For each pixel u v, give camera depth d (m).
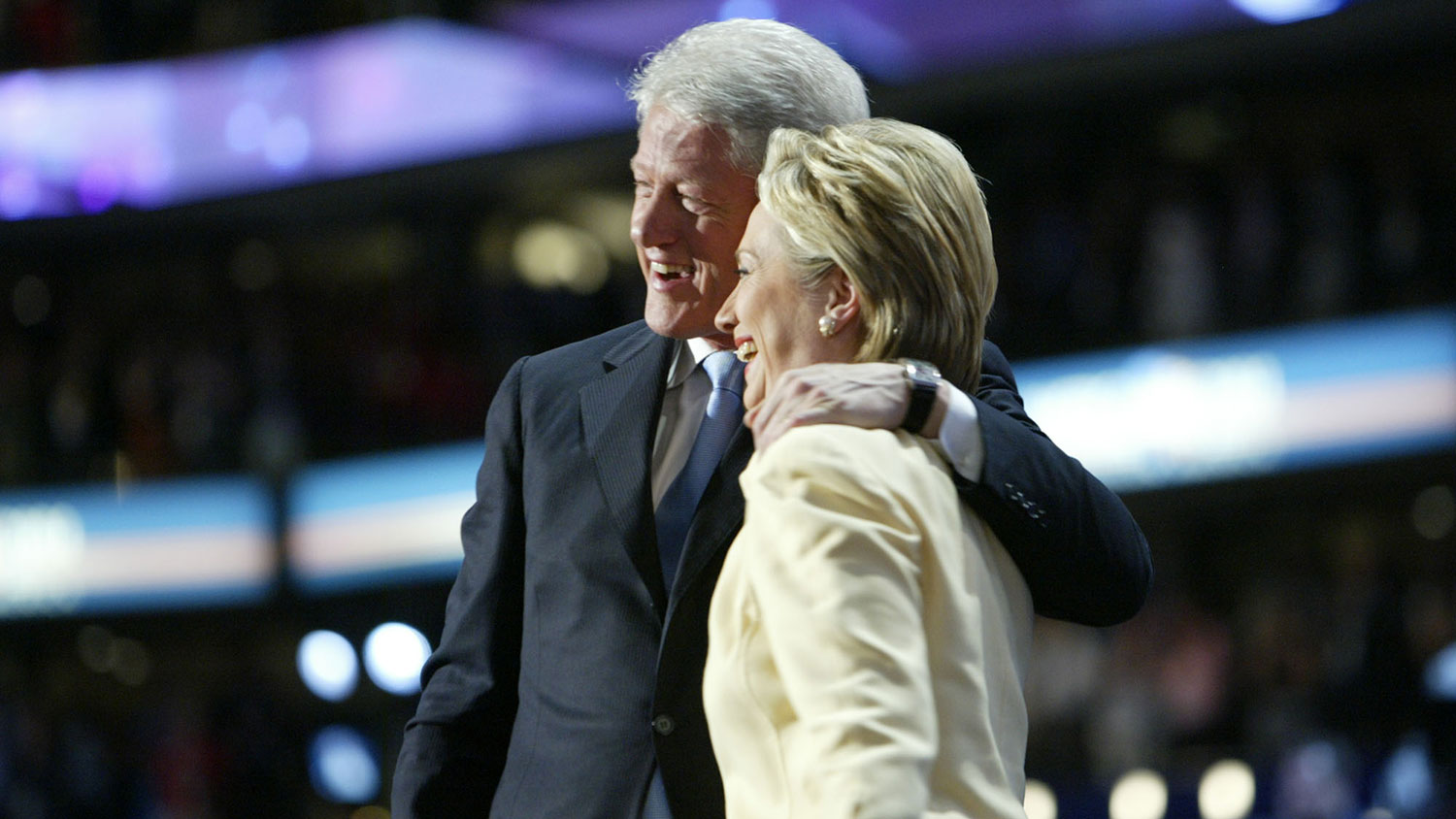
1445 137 28.72
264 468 29.53
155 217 32.44
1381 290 22.98
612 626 5.49
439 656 5.95
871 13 26.17
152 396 30.73
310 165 31.23
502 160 29.86
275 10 30.91
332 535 29.08
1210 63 25.67
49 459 31.23
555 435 5.88
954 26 26.45
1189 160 29.12
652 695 5.35
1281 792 19.03
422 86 30.12
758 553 4.47
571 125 29.28
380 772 30.09
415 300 31.78
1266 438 23.12
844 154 5.03
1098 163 29.61
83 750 29.41
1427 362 22.38
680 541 5.58
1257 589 23.72
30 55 32.19
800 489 4.46
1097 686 21.55
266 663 34.00
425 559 28.44
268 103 31.27
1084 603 5.18
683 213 5.69
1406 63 27.95
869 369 4.80
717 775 5.23
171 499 30.00
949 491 4.78
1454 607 21.00
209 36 31.50
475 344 29.61
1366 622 21.23
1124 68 26.02
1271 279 23.41
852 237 4.93
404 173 30.61
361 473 29.00
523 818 5.39
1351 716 20.59
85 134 32.22
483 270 34.34
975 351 5.13
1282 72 27.66
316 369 30.83
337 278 34.97
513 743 5.57
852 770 4.13
